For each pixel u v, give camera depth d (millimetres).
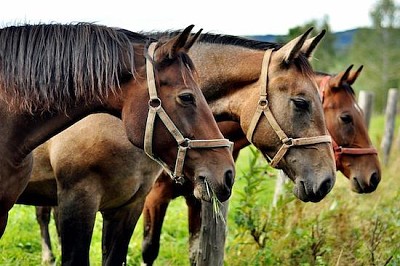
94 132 4203
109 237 4648
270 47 4410
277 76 4137
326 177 3977
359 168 5605
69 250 4270
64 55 3459
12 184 3629
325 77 5699
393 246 5602
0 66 3508
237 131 4734
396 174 9852
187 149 3350
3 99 3508
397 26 47406
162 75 3387
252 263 5379
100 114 4246
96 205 4285
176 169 3385
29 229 6910
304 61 4164
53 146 4312
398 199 7293
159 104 3350
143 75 3426
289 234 5684
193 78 3445
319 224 6121
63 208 4281
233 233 6492
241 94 4293
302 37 4031
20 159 3598
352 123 5574
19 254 5895
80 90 3465
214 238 4664
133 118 3396
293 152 4070
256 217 5785
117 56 3461
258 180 5582
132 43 3590
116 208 4539
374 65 46469
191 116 3363
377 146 11258
